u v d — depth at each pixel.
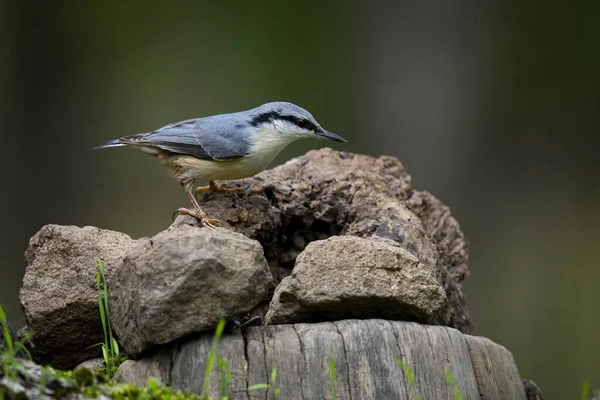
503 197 15.48
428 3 15.70
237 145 7.58
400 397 4.98
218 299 4.93
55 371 4.66
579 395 13.91
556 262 15.12
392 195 7.61
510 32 15.61
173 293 4.88
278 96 16.25
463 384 5.21
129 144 7.86
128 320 5.16
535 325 14.65
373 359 5.02
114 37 16.59
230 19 16.66
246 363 4.95
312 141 15.51
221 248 4.95
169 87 16.50
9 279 15.61
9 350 4.78
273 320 5.36
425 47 15.73
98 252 5.91
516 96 15.61
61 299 5.80
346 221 7.33
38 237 6.09
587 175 15.39
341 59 16.19
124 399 4.48
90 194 16.25
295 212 7.34
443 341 5.26
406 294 5.30
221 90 16.41
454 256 7.89
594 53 15.47
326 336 5.02
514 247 15.26
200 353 4.98
